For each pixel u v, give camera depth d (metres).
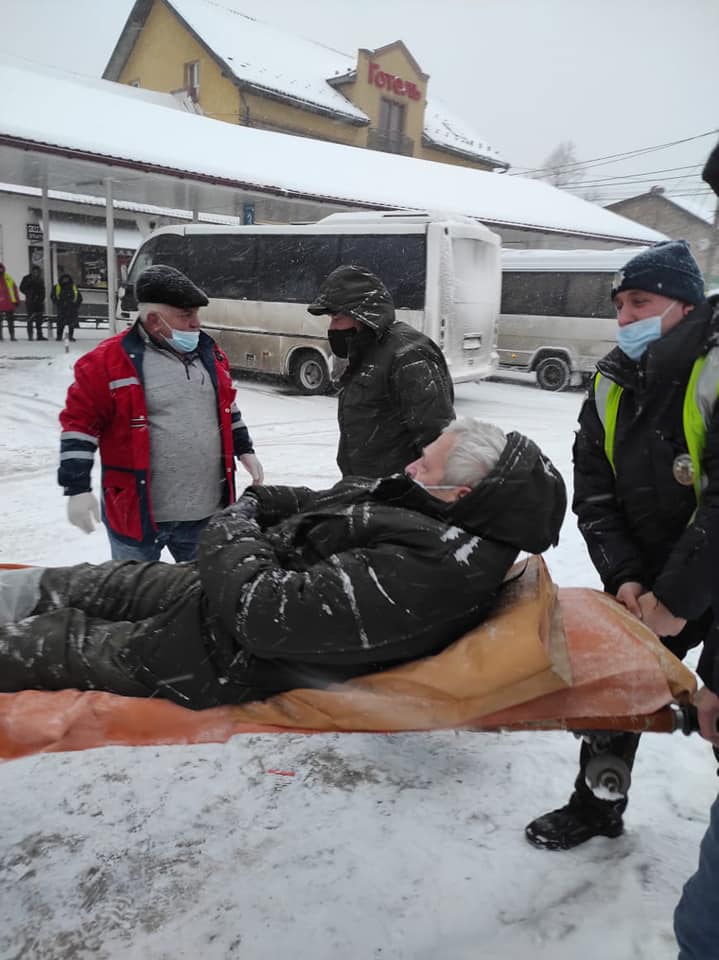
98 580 2.42
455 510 1.94
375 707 1.87
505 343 16.42
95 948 2.05
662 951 1.99
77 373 3.15
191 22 35.84
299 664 1.99
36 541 5.59
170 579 2.41
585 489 2.38
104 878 2.29
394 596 1.87
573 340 15.59
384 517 2.00
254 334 13.64
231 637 2.02
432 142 41.94
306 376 13.25
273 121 35.84
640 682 1.82
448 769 2.88
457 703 1.82
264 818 2.58
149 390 3.24
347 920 2.13
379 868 2.33
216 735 1.96
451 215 12.55
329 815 2.59
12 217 29.00
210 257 14.09
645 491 2.17
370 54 37.88
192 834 2.50
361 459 3.34
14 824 2.53
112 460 3.26
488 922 2.11
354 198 19.84
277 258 13.23
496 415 12.25
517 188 28.03
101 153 15.69
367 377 3.23
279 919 2.14
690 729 1.80
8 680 2.10
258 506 2.50
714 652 1.91
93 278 31.38
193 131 19.83
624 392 2.21
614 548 2.29
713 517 1.75
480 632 1.87
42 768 2.86
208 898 2.22
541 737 3.11
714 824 1.57
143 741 1.96
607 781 1.91
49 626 2.13
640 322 2.10
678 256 2.05
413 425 3.09
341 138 38.28
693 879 1.63
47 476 7.48
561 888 2.23
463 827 2.52
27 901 2.20
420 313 11.92
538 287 15.92
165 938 2.08
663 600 1.90
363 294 3.17
